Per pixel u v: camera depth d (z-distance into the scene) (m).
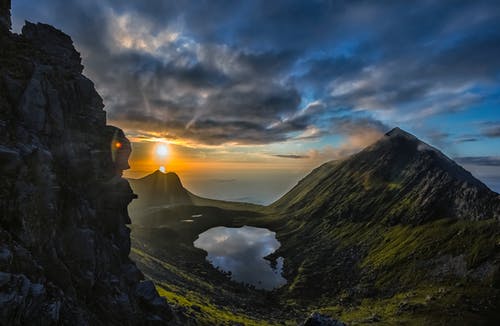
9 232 32.03
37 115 41.62
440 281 195.62
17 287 27.23
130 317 48.59
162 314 61.06
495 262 186.00
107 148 59.03
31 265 31.52
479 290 169.38
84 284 41.84
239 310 168.62
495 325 139.50
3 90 39.97
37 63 47.22
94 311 41.41
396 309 172.12
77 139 50.62
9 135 36.28
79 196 47.84
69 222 43.81
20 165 34.47
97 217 53.34
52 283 34.44
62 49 56.78
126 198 63.31
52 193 39.09
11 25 48.50
